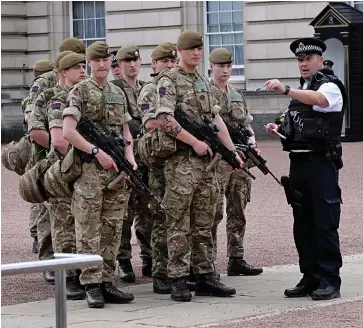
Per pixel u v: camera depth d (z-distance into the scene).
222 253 14.23
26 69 38.53
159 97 10.70
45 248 12.48
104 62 10.52
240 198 12.38
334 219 10.66
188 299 10.77
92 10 38.59
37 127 11.70
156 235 11.39
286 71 34.25
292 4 33.94
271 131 10.79
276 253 13.92
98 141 10.44
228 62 12.30
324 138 10.54
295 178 10.76
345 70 30.50
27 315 10.17
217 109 10.98
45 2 38.47
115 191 10.61
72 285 11.14
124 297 10.69
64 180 10.56
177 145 10.76
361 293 10.89
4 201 20.64
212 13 36.16
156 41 36.59
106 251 10.66
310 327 8.98
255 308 10.23
